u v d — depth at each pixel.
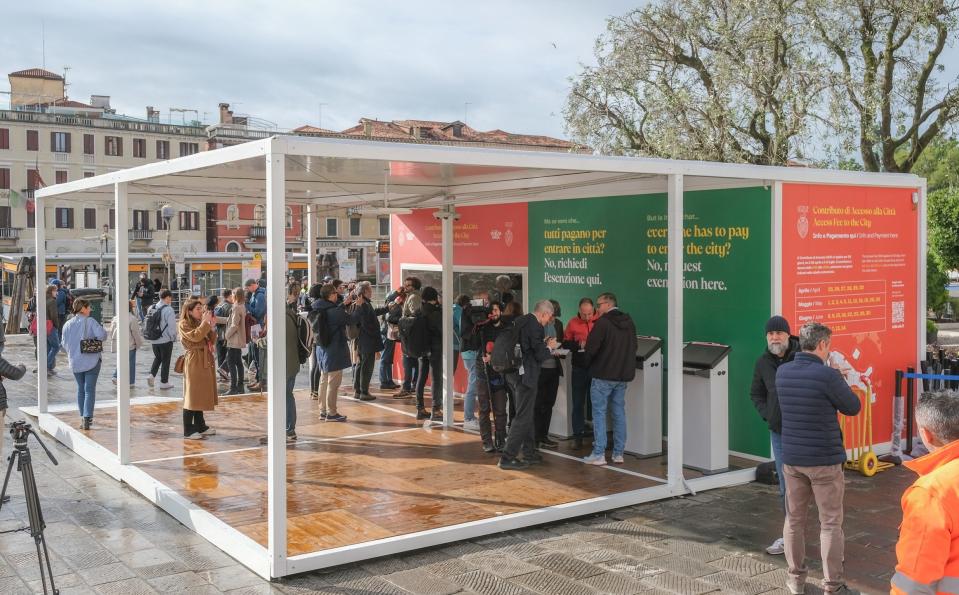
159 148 69.06
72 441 10.30
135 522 7.45
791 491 5.75
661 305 10.27
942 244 21.31
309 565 6.21
